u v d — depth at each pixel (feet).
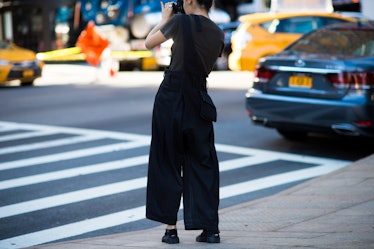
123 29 92.12
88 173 33.04
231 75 80.12
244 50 70.85
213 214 19.57
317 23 71.61
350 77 33.99
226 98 59.00
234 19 117.70
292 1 83.25
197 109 19.36
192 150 19.57
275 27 71.20
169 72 19.43
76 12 100.73
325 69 34.60
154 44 19.36
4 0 126.62
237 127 45.06
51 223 25.32
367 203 25.35
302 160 35.60
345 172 30.89
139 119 49.19
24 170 33.71
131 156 36.86
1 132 45.01
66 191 29.73
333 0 110.83
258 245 19.42
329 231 21.52
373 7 85.87
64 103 58.65
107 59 82.99
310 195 27.27
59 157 36.70
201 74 19.39
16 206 27.45
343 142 40.27
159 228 24.03
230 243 19.94
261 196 28.78
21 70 73.00
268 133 43.01
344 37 37.42
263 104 36.94
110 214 26.45
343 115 34.01
